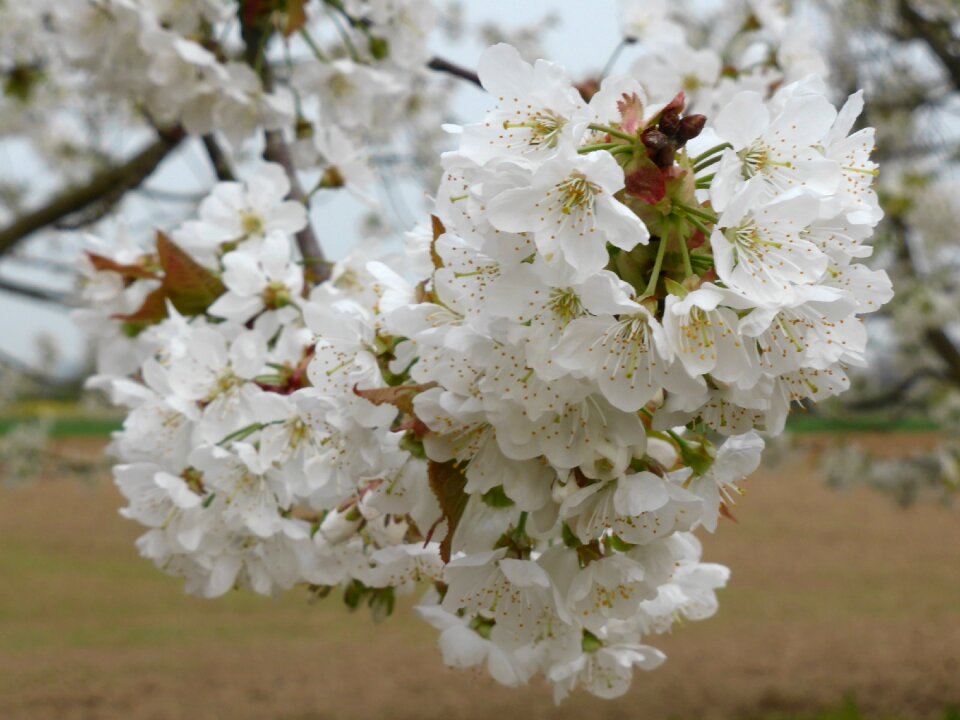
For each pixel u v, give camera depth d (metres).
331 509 0.35
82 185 0.78
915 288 1.28
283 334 0.37
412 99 0.81
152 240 0.49
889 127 1.25
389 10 0.55
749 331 0.25
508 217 0.25
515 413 0.27
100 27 0.51
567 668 0.33
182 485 0.36
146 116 0.65
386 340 0.31
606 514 0.28
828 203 0.26
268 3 0.50
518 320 0.26
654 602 0.33
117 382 0.37
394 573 0.34
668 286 0.26
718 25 1.11
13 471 1.35
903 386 1.39
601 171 0.25
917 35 1.15
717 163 0.27
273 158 0.50
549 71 0.27
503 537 0.30
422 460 0.29
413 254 0.31
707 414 0.27
